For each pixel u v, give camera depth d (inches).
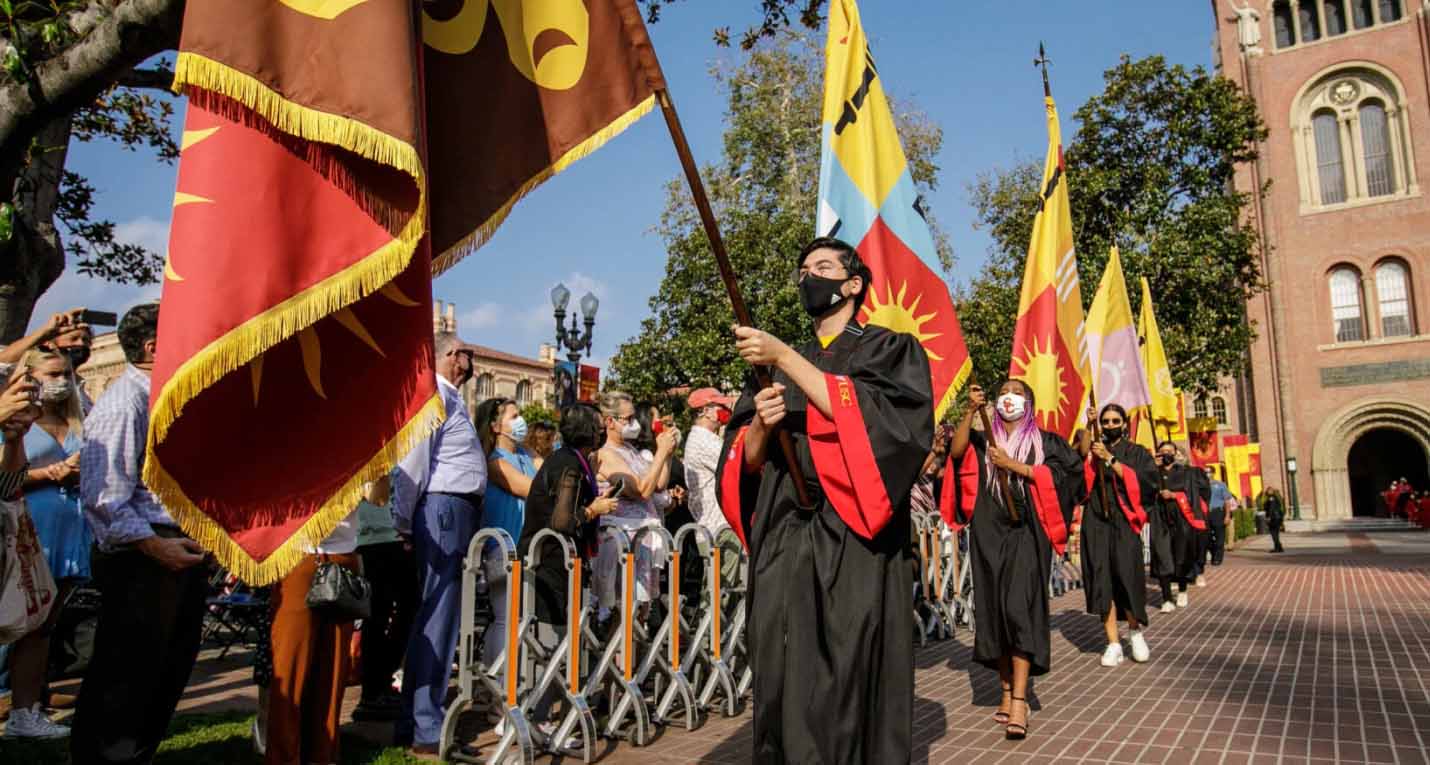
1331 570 628.4
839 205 274.4
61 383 183.6
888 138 284.8
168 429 106.5
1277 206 1569.9
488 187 135.3
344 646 169.9
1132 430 514.6
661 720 214.5
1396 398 1451.8
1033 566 209.9
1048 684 260.1
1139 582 289.7
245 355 100.3
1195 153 918.4
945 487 230.4
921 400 113.6
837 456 110.9
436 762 176.6
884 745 110.8
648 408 327.0
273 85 101.6
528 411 1280.8
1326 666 276.4
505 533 179.0
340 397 117.0
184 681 143.5
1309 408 1519.4
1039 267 344.2
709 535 230.2
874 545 114.3
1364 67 1524.4
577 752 191.5
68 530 203.8
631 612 203.9
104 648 136.0
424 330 117.5
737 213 761.6
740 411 131.6
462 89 138.3
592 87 133.2
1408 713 217.3
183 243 101.9
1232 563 734.5
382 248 107.0
